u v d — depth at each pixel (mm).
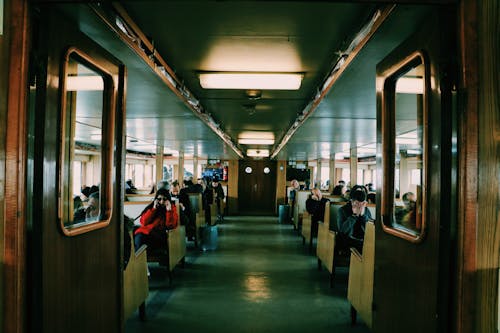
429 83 1963
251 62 4008
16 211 1698
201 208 9492
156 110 5664
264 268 6742
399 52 2355
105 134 2576
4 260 1693
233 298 5012
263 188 19469
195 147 12203
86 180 12586
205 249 8477
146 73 3674
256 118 7348
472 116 1715
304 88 5020
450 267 1767
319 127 7172
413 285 2090
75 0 1789
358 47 2980
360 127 7078
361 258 3857
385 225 2557
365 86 4047
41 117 1795
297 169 19859
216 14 2881
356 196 5566
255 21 2996
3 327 1691
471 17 1742
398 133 7863
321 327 4039
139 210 7391
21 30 1736
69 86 2777
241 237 10523
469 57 1732
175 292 5277
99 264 2371
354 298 4023
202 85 4680
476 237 1704
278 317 4324
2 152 1697
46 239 1829
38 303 1768
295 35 3270
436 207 1848
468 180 1706
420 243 2018
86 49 2229
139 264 4098
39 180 1789
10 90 1717
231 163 17984
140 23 3070
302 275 6258
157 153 12695
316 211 8125
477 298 1708
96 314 2334
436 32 1861
